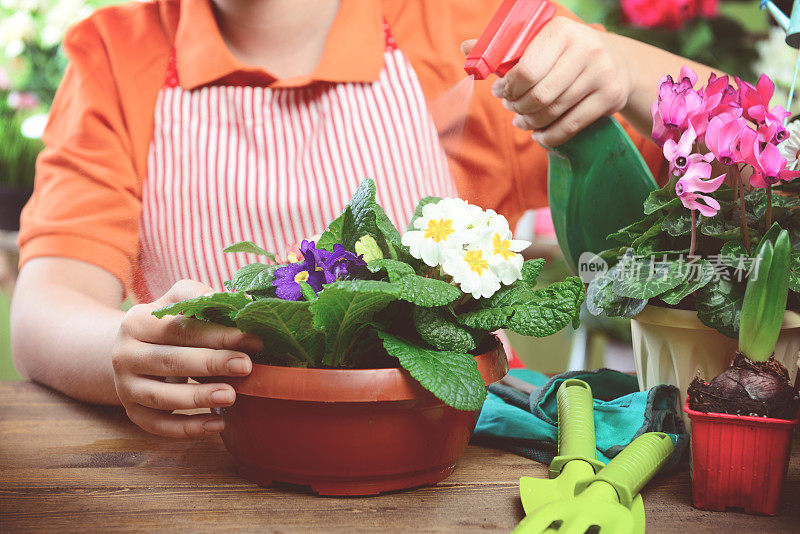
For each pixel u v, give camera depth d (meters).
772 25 1.71
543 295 0.66
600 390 0.87
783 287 0.60
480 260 0.63
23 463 0.73
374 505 0.63
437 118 1.29
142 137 1.25
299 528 0.59
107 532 0.58
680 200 0.71
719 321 0.70
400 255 0.66
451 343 0.62
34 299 1.05
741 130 0.63
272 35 1.24
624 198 0.85
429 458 0.65
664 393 0.76
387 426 0.61
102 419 0.87
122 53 1.26
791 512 0.63
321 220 1.24
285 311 0.58
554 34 0.81
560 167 0.88
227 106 1.23
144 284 1.21
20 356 1.02
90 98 1.25
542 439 0.75
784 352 0.74
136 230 1.24
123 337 0.67
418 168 1.27
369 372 0.59
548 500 0.60
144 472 0.71
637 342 0.82
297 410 0.61
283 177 1.23
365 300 0.58
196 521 0.60
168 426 0.68
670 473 0.72
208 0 1.23
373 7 1.26
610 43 0.91
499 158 1.31
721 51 1.77
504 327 0.63
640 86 0.91
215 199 1.23
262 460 0.65
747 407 0.61
